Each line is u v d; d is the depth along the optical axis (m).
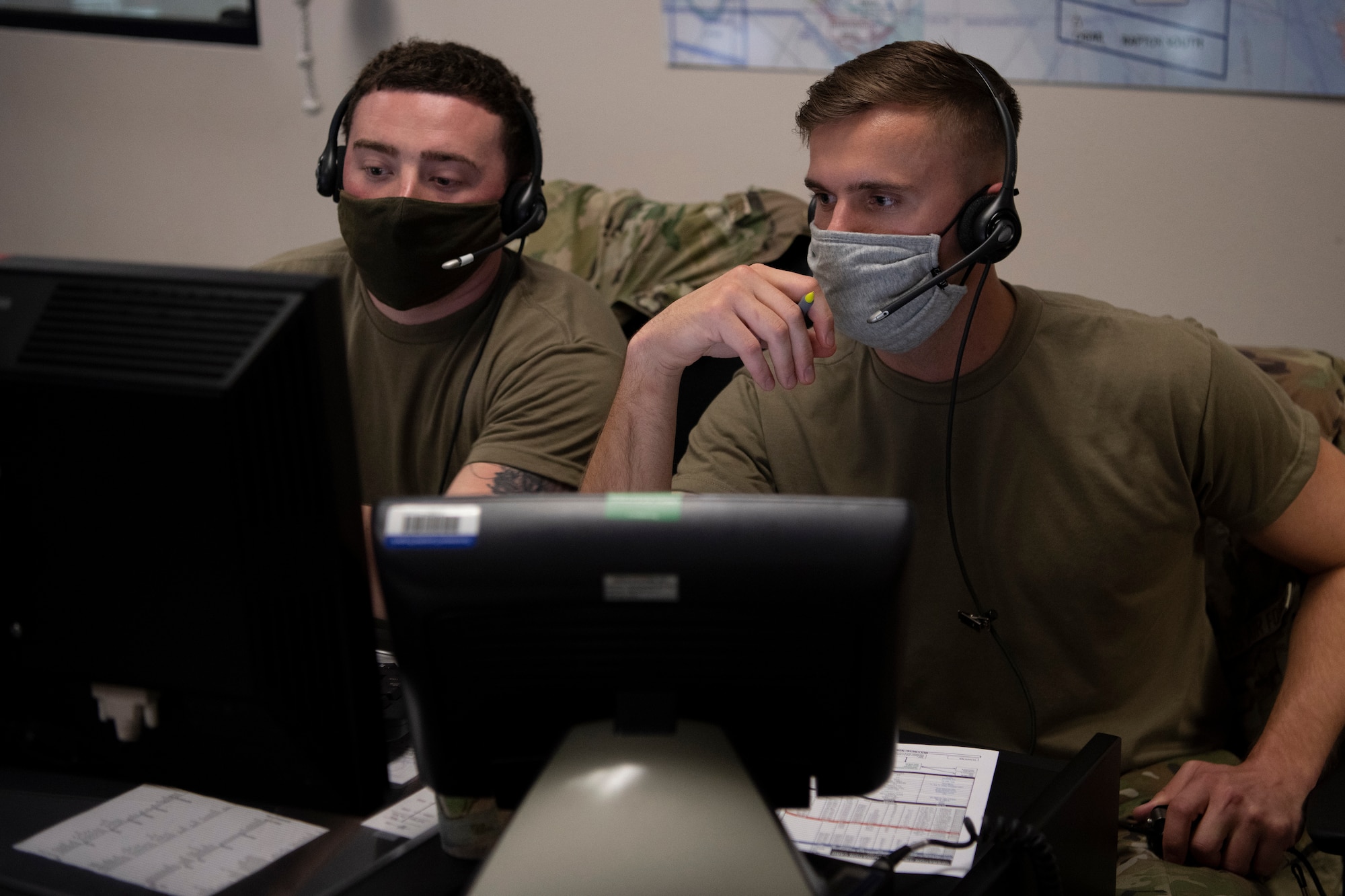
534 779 0.71
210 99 2.73
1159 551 1.26
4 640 0.75
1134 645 1.28
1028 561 1.24
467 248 1.46
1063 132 2.09
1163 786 1.24
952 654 1.28
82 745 0.79
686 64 2.30
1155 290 2.12
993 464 1.25
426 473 1.56
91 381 0.66
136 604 0.71
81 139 2.88
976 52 2.08
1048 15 2.03
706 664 0.67
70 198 2.94
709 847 0.61
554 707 0.69
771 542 0.64
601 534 0.65
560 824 0.63
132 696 0.74
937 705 1.30
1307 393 1.43
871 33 2.13
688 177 2.37
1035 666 1.27
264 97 2.68
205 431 0.65
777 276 1.14
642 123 2.37
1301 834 1.21
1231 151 2.01
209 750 0.75
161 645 0.71
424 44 1.52
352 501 0.68
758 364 1.13
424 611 0.66
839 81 1.19
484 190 1.46
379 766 0.73
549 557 0.65
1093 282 2.15
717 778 0.65
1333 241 2.00
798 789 0.72
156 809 0.88
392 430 1.57
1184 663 1.34
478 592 0.65
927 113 1.14
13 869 0.80
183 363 0.65
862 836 0.84
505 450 1.41
